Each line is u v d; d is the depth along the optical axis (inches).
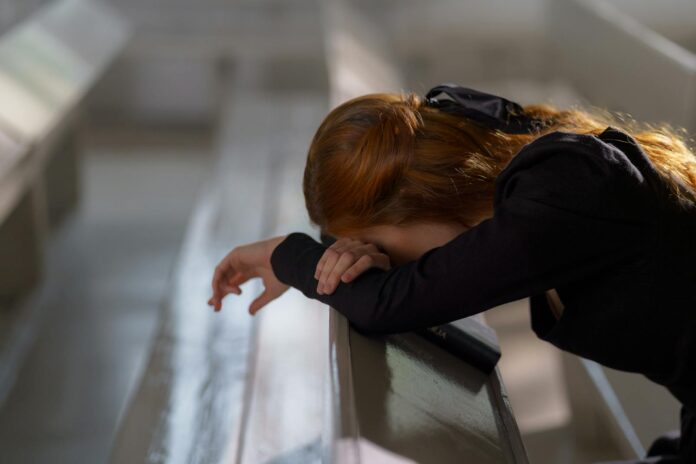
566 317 75.1
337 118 77.8
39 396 210.8
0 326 232.8
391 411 63.6
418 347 77.2
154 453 99.0
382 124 75.7
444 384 72.4
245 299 139.6
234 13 399.9
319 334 123.6
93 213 319.3
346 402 61.1
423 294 71.6
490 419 70.5
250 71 365.7
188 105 415.8
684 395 77.3
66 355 229.3
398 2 413.1
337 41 284.5
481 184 76.0
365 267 75.6
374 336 75.2
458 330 80.5
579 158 70.1
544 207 68.8
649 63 176.7
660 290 71.4
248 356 120.6
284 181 208.2
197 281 155.2
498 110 79.9
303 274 80.4
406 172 75.2
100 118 413.7
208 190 205.6
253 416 101.8
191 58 392.2
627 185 69.8
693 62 159.2
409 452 59.3
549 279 70.2
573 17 255.0
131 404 111.7
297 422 100.6
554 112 83.8
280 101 291.3
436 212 76.4
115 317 250.5
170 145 392.2
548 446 165.9
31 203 236.7
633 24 203.5
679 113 158.7
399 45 398.6
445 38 400.5
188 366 119.3
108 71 407.8
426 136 76.0
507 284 70.1
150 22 395.2
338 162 76.4
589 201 68.9
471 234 71.4
